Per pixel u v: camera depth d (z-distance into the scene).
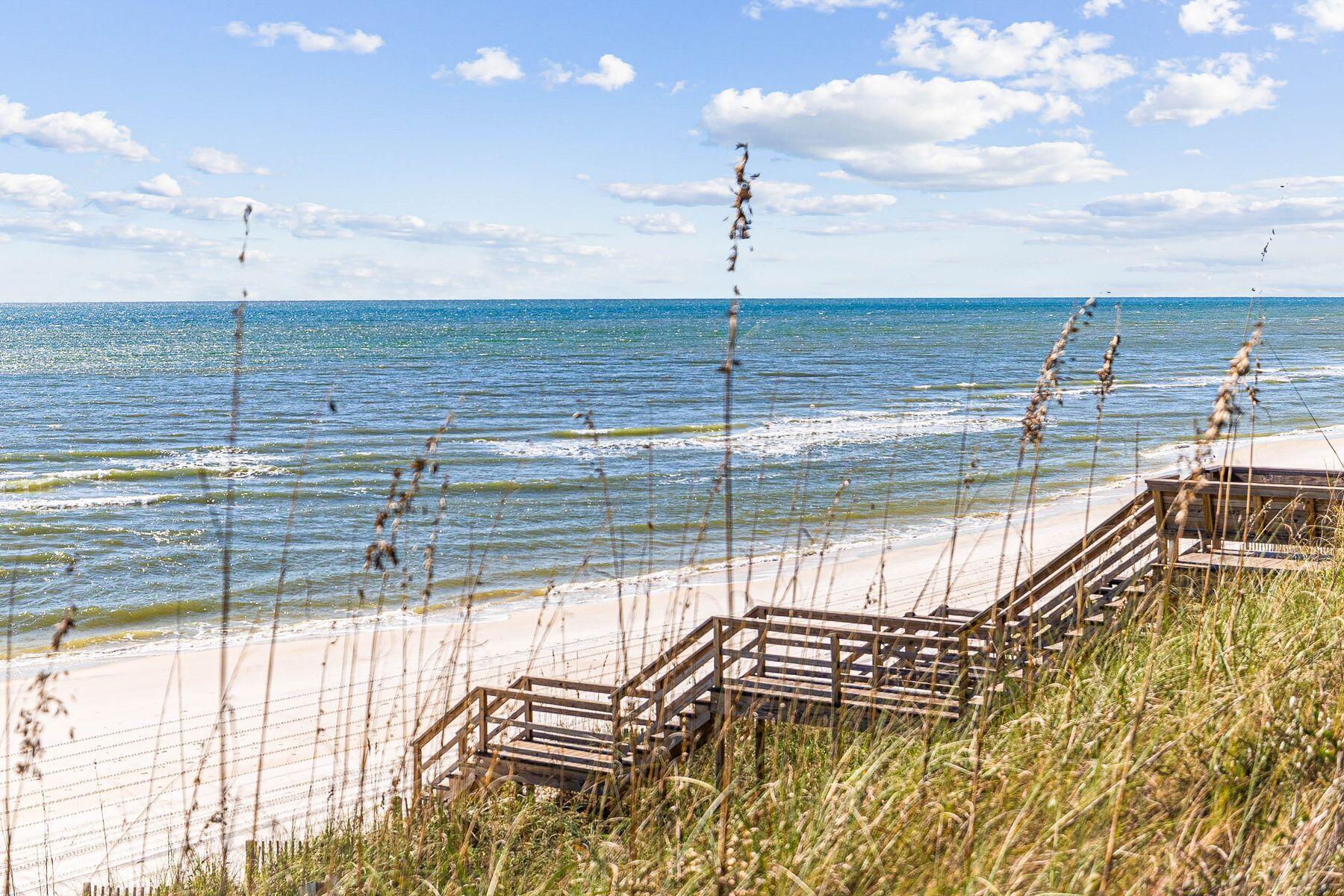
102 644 16.89
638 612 16.91
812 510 25.58
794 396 55.84
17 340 113.88
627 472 31.59
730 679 6.77
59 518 26.47
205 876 5.80
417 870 4.62
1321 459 30.78
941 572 18.39
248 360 83.12
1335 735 3.82
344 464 34.22
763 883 3.16
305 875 5.19
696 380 65.50
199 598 19.39
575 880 3.89
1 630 17.61
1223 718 3.90
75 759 11.70
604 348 99.00
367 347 100.38
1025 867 3.06
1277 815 3.44
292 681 14.37
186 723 12.90
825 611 7.19
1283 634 4.74
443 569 20.81
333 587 20.02
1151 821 3.43
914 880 3.10
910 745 4.23
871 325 152.62
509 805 6.22
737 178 2.85
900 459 33.19
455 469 32.62
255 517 26.48
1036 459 3.93
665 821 4.24
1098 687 4.54
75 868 8.73
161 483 31.56
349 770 10.38
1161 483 7.55
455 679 13.37
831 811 3.49
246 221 3.39
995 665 5.21
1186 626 5.58
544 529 24.22
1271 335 114.44
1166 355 83.31
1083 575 6.98
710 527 24.03
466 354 90.69
